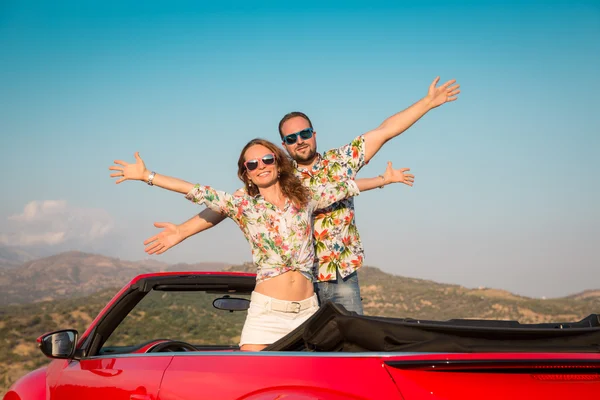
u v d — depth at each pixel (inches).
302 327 142.7
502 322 143.3
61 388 187.0
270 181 171.8
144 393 155.4
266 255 171.2
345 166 205.8
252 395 131.6
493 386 114.3
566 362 115.0
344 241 204.8
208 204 175.5
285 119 214.5
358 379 121.3
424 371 117.1
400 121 205.8
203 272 204.8
